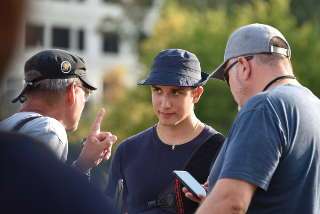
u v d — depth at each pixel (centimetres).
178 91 868
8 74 301
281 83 642
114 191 885
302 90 636
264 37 654
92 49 8575
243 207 580
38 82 714
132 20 8275
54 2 8312
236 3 7581
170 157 861
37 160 315
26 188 308
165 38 5606
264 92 620
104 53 8581
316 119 623
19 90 702
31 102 718
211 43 5116
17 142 317
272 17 5166
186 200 805
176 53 890
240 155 587
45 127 667
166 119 863
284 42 661
